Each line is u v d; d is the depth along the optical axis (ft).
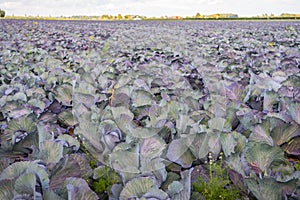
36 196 4.07
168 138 6.41
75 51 24.86
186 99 8.75
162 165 4.88
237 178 5.10
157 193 4.20
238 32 48.14
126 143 5.50
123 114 6.61
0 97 9.58
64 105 9.11
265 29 56.80
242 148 5.94
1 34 41.06
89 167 5.36
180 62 18.03
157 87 10.68
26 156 5.79
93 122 6.42
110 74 12.48
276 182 4.47
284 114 7.06
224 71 14.88
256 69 14.89
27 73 13.12
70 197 4.00
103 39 36.09
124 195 4.35
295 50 21.24
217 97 8.75
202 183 5.35
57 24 77.51
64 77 11.87
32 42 31.01
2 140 6.33
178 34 44.68
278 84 9.94
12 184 4.11
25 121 6.35
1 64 16.70
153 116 6.85
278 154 5.23
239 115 7.19
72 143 5.95
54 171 4.74
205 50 23.57
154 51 22.57
